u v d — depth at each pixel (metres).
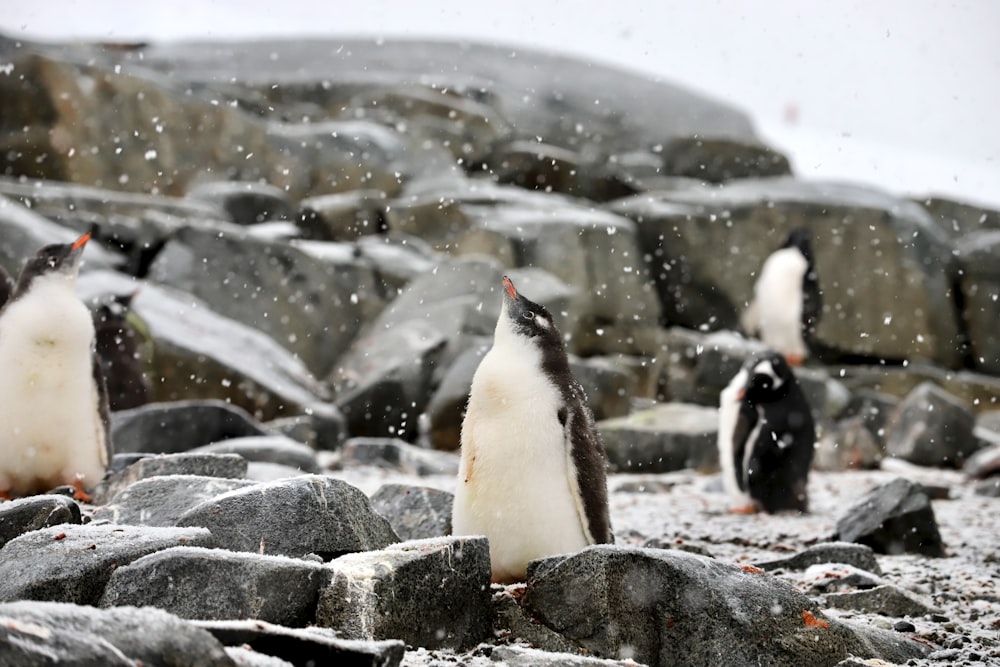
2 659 3.46
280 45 37.03
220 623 4.43
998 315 24.97
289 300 19.14
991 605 7.44
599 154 32.31
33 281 8.15
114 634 3.87
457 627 5.52
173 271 18.45
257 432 12.79
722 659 5.40
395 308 19.03
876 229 24.55
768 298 22.09
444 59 37.38
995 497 13.89
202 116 24.05
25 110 22.72
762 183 26.84
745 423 12.19
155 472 8.21
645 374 21.45
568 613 5.64
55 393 8.10
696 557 5.71
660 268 24.25
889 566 8.95
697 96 37.91
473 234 22.06
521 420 6.40
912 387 23.67
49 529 5.64
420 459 14.00
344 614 5.12
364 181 25.38
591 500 6.51
